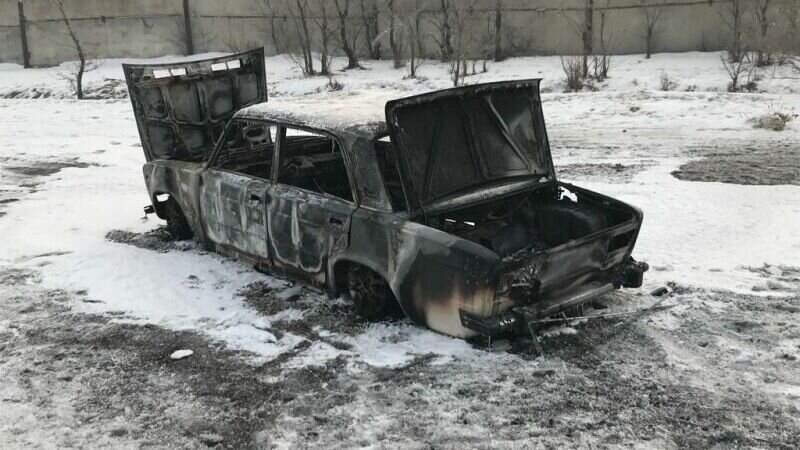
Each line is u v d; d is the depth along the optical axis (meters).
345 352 4.96
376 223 5.04
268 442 3.97
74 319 5.75
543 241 5.71
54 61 28.88
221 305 5.89
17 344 5.33
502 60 24.09
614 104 16.16
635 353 4.80
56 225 8.54
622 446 3.78
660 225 7.65
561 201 5.85
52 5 28.34
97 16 28.22
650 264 6.50
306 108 5.83
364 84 21.64
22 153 13.52
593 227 5.41
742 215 7.87
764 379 4.43
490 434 3.94
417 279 4.84
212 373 4.78
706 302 5.60
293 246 5.74
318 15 26.33
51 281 6.63
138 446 3.97
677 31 22.48
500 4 23.81
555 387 4.39
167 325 5.56
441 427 4.03
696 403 4.18
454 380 4.51
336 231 5.34
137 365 4.94
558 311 4.82
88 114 18.41
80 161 12.65
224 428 4.13
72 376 4.80
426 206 4.97
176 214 7.56
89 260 7.16
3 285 6.57
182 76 7.79
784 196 8.54
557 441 3.85
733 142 12.14
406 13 25.19
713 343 4.91
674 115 14.66
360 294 5.43
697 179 9.66
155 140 7.79
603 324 5.24
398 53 24.20
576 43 23.66
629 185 9.46
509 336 5.05
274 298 5.96
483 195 5.25
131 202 9.60
